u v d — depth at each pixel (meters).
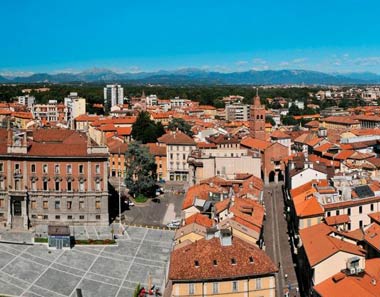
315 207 146.50
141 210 199.88
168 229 174.38
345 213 151.00
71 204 178.38
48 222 178.50
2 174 176.75
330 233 123.94
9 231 171.62
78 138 192.12
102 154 178.25
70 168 177.62
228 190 173.62
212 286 102.44
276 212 192.50
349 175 180.38
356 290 92.56
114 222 183.12
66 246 154.00
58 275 136.25
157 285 129.62
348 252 105.00
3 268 139.00
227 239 108.94
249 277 103.31
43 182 177.50
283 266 136.75
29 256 148.00
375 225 131.75
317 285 100.69
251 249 109.00
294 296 117.31
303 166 192.62
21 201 175.12
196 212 160.00
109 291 127.56
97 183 178.62
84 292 126.94
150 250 154.62
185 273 102.31
